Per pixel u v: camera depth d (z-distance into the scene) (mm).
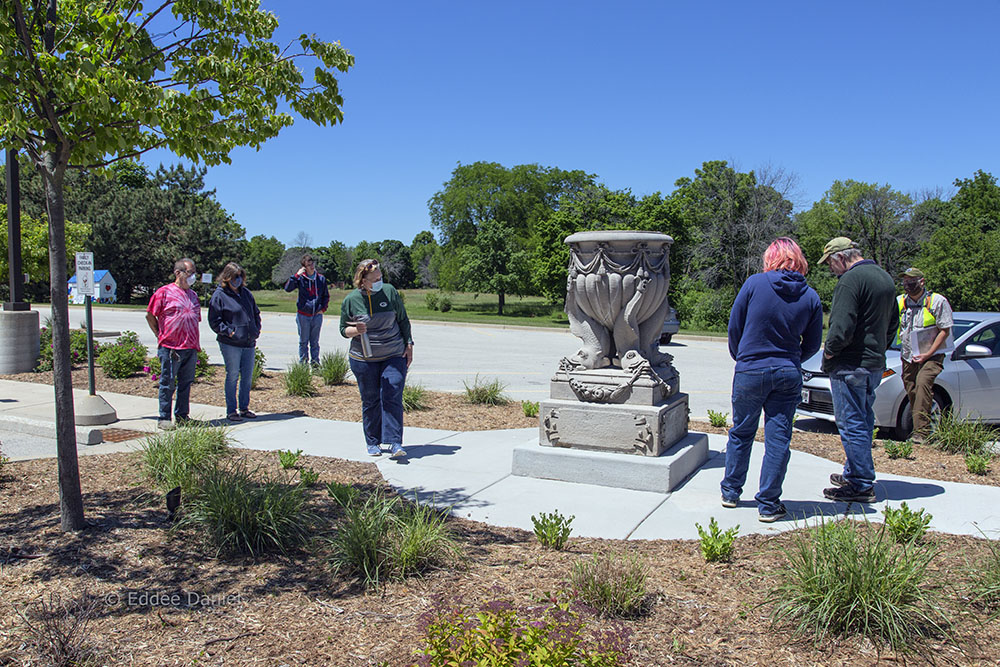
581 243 5867
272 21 4926
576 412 5812
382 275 6441
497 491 5414
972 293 35844
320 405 9188
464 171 60906
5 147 4539
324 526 4477
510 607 2863
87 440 6684
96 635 3131
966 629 3176
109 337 18516
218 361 13711
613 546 4242
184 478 5062
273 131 4871
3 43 3650
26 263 20969
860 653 3010
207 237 43938
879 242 40562
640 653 2971
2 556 3959
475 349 18734
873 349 4914
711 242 39594
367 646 3045
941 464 6367
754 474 5969
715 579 3729
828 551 3381
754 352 4676
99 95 3789
